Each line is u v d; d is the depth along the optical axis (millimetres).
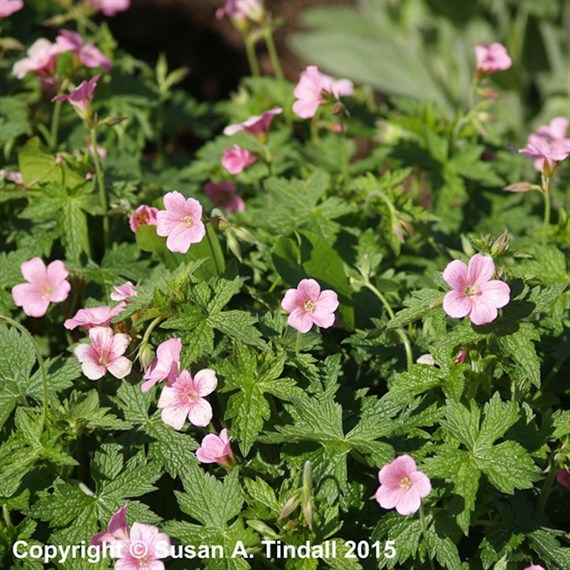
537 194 5820
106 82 5902
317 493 3545
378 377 4199
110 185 4887
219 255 4203
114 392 4098
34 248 4668
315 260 4234
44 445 3674
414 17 9078
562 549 3586
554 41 8508
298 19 10031
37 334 4785
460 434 3539
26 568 3553
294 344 3898
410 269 4969
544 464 3902
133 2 9414
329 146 5945
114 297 3977
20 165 4688
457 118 5598
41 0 6426
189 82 9125
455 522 3564
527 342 3611
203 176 5719
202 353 3729
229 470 3697
